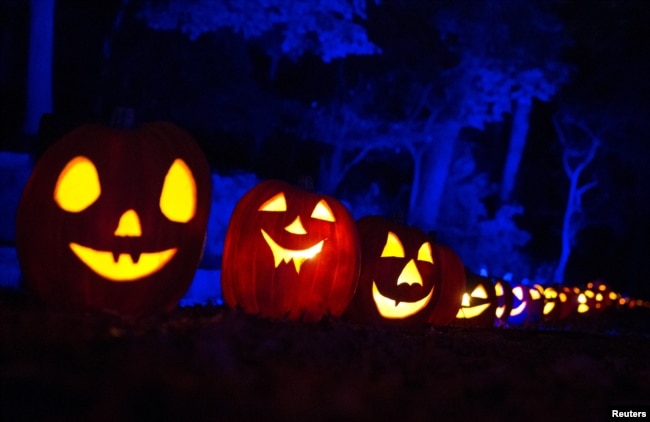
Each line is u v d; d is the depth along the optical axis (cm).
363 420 338
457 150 2798
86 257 591
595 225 3659
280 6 1753
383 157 2772
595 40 2934
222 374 388
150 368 367
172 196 624
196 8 1739
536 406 424
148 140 628
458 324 1187
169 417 315
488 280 1235
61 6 2294
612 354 819
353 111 2419
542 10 2402
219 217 1736
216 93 2156
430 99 2489
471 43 2278
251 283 718
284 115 2328
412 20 2327
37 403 332
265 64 2509
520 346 768
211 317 618
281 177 2619
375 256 860
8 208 1491
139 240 593
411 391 431
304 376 406
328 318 711
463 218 2639
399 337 683
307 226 732
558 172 3400
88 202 589
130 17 2162
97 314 531
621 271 3750
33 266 596
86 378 351
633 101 3119
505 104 2417
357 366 480
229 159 2450
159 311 630
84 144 608
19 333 418
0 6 2247
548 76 2353
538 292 1692
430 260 896
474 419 381
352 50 1877
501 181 2992
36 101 1800
